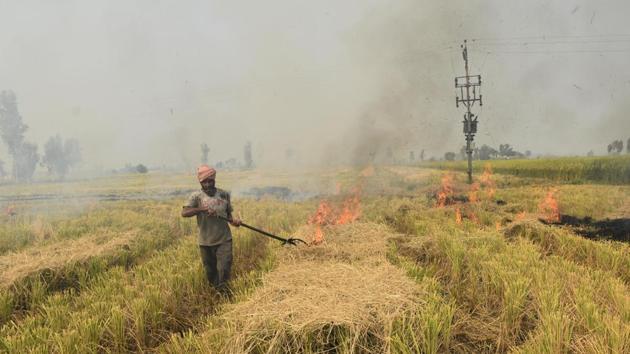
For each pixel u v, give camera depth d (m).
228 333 3.46
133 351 3.89
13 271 5.65
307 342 3.36
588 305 3.63
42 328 3.88
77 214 14.69
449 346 3.57
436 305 3.88
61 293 5.47
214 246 5.54
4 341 3.64
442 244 6.45
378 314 3.58
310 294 3.99
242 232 8.24
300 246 6.40
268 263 5.64
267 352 3.24
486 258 5.54
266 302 3.94
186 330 4.29
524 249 5.95
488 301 4.43
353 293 3.96
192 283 5.38
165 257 6.62
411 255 6.44
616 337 3.11
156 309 4.39
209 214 5.42
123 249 7.23
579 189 17.30
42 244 8.42
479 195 16.27
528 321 3.93
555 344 3.17
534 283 4.41
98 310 4.35
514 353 3.24
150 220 11.36
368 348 3.37
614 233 7.95
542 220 9.35
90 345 3.70
